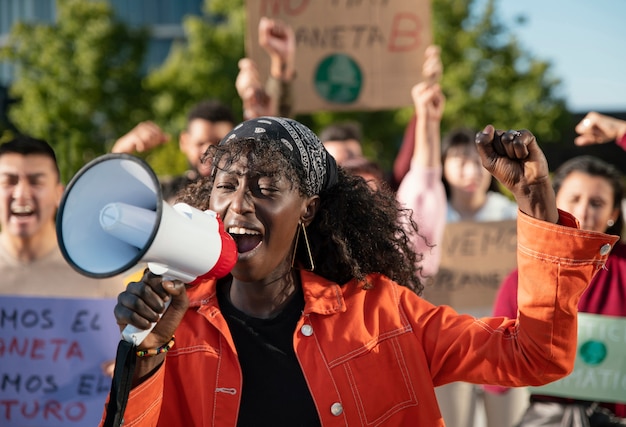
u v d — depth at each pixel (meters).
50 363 3.95
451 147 5.39
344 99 5.20
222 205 2.22
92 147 11.84
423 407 2.29
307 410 2.24
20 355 3.95
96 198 1.80
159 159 8.70
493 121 11.98
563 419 3.98
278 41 4.70
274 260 2.25
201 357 2.28
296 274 2.45
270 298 2.34
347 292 2.40
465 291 5.20
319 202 2.44
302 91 5.20
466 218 5.43
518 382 2.22
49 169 4.00
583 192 4.10
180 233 1.78
